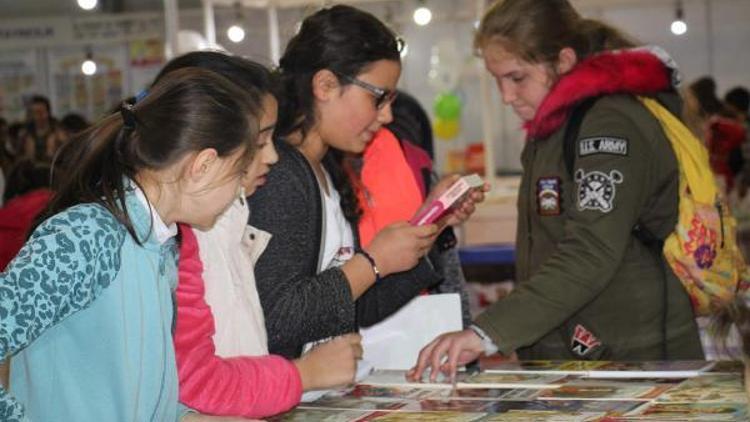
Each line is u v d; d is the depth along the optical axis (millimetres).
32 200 4250
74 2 10492
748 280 2418
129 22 10359
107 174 1606
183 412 1748
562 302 2289
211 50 2008
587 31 2557
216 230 1916
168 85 1634
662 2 6242
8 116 10539
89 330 1569
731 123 6723
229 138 1623
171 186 1627
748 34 9469
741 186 6199
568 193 2473
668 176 2447
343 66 2186
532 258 2594
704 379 2029
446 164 8352
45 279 1459
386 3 7484
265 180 2031
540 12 2521
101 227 1534
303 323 2039
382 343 2406
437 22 9016
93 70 9469
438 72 7637
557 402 1882
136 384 1600
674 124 2473
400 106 3186
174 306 1700
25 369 1602
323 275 2094
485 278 5227
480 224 5590
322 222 2129
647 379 2066
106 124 1644
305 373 1932
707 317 2582
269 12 5383
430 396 2020
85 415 1587
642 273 2482
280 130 2203
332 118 2221
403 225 2193
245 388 1793
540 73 2541
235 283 1933
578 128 2424
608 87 2420
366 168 2586
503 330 2234
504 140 9422
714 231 2465
